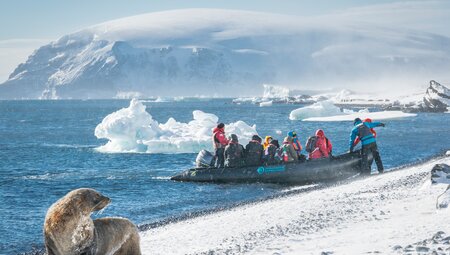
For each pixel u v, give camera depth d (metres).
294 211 14.91
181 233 13.55
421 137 48.62
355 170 23.92
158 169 31.70
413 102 101.00
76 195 6.95
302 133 56.78
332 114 86.06
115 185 25.64
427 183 15.61
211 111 133.00
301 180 23.75
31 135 64.44
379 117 78.56
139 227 16.05
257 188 23.62
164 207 20.20
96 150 42.75
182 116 117.25
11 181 27.55
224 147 25.50
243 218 14.80
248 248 10.03
